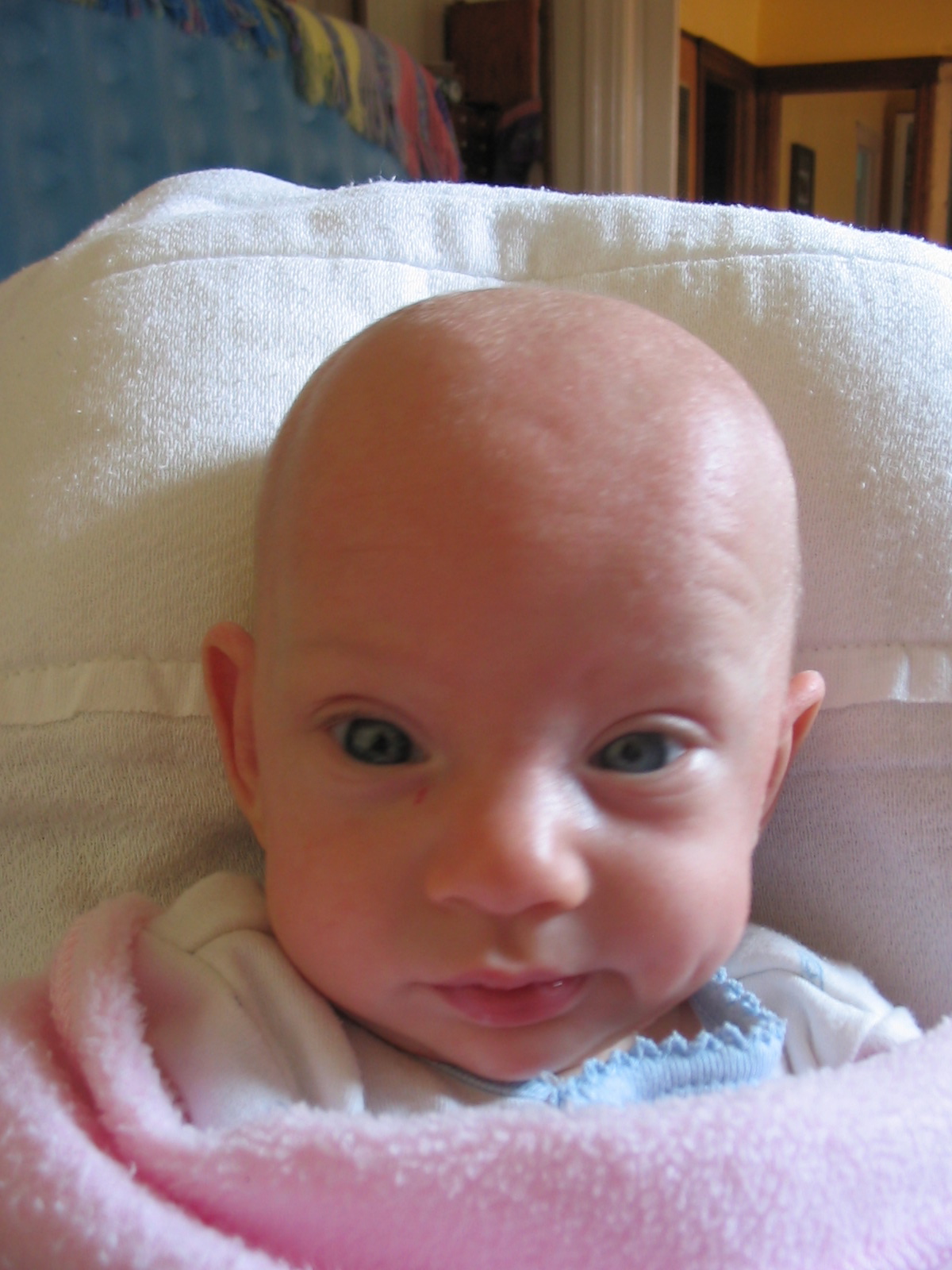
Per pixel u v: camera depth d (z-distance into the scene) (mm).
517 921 416
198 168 1347
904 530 574
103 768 550
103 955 447
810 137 3896
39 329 621
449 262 648
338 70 1551
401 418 437
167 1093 428
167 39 1285
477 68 2154
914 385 592
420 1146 374
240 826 572
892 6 3490
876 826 586
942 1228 407
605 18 2111
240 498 574
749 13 3551
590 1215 365
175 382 586
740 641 449
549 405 433
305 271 621
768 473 475
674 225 647
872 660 572
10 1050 405
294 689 447
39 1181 360
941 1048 457
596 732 424
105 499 564
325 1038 461
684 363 473
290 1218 373
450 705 413
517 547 406
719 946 466
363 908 431
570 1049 462
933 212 3619
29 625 553
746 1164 377
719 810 454
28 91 1146
